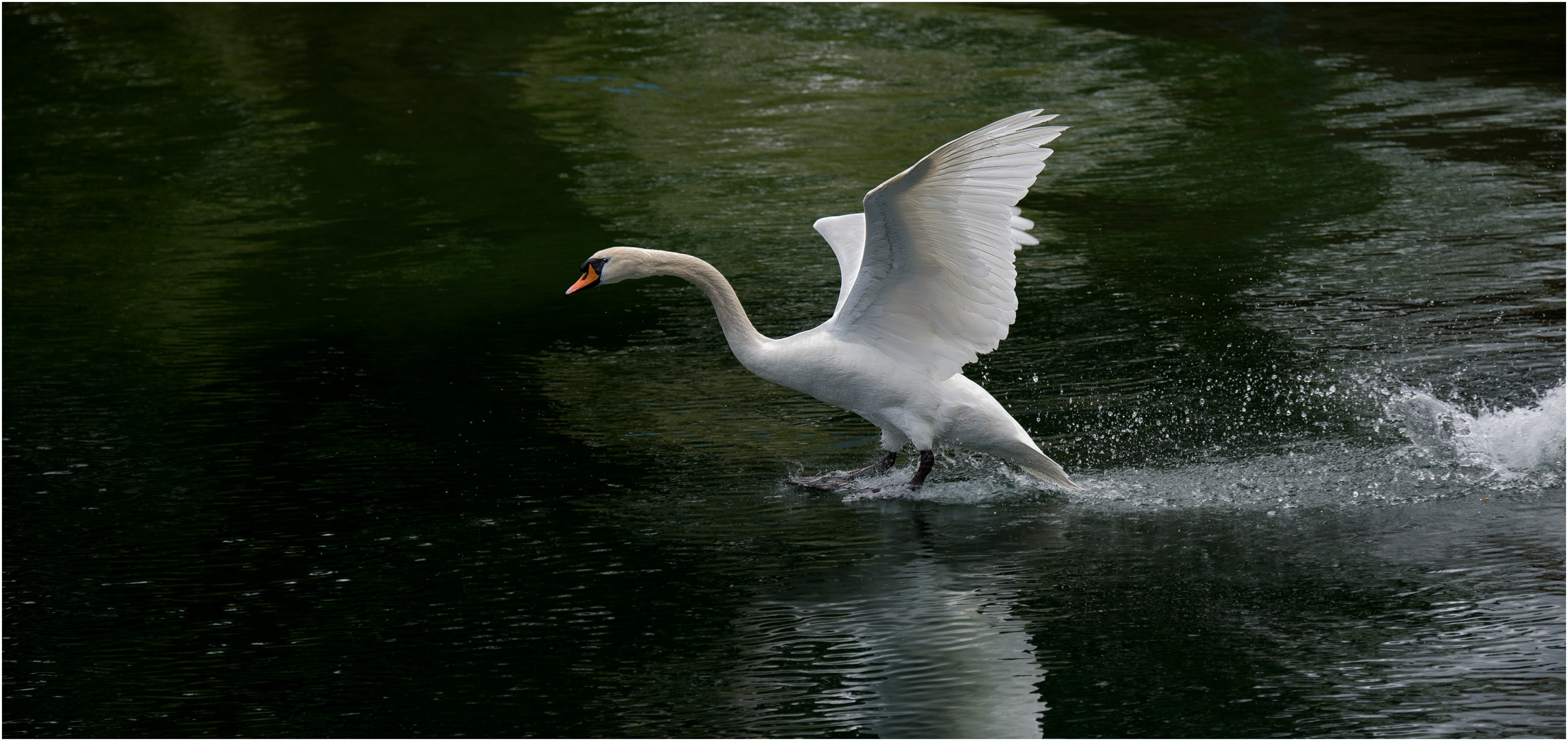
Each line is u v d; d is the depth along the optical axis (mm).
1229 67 25953
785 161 21250
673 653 7762
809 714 7023
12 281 17281
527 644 7953
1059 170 20469
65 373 13805
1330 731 6645
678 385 12953
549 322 15078
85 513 10242
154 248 18547
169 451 11539
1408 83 24641
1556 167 19297
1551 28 28516
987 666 7469
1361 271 15391
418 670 7676
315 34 29312
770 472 10766
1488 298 14133
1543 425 10688
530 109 24469
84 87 26297
